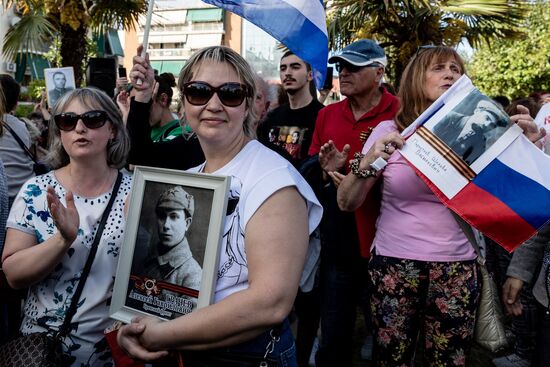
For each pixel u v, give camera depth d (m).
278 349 1.30
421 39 6.59
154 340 1.21
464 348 1.99
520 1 6.51
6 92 3.84
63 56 8.41
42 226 1.73
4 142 3.30
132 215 1.43
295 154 3.35
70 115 1.75
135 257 1.40
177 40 27.02
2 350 1.66
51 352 1.63
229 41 26.28
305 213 1.28
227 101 1.34
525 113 1.91
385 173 2.06
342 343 2.64
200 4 26.56
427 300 2.02
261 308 1.13
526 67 15.12
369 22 6.87
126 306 1.39
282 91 3.98
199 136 1.39
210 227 1.28
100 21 8.67
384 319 2.08
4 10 9.94
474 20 6.92
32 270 1.57
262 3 1.99
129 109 2.29
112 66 4.75
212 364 1.28
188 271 1.29
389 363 2.08
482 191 1.85
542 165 1.83
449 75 2.04
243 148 1.39
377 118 2.79
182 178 1.36
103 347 1.75
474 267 2.00
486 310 2.02
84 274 1.72
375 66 2.78
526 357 3.03
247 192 1.28
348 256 2.58
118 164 1.91
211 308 1.16
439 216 1.98
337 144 2.86
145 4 8.97
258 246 1.20
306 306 2.94
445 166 1.88
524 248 2.14
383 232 2.10
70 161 1.90
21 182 3.43
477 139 1.87
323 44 2.02
